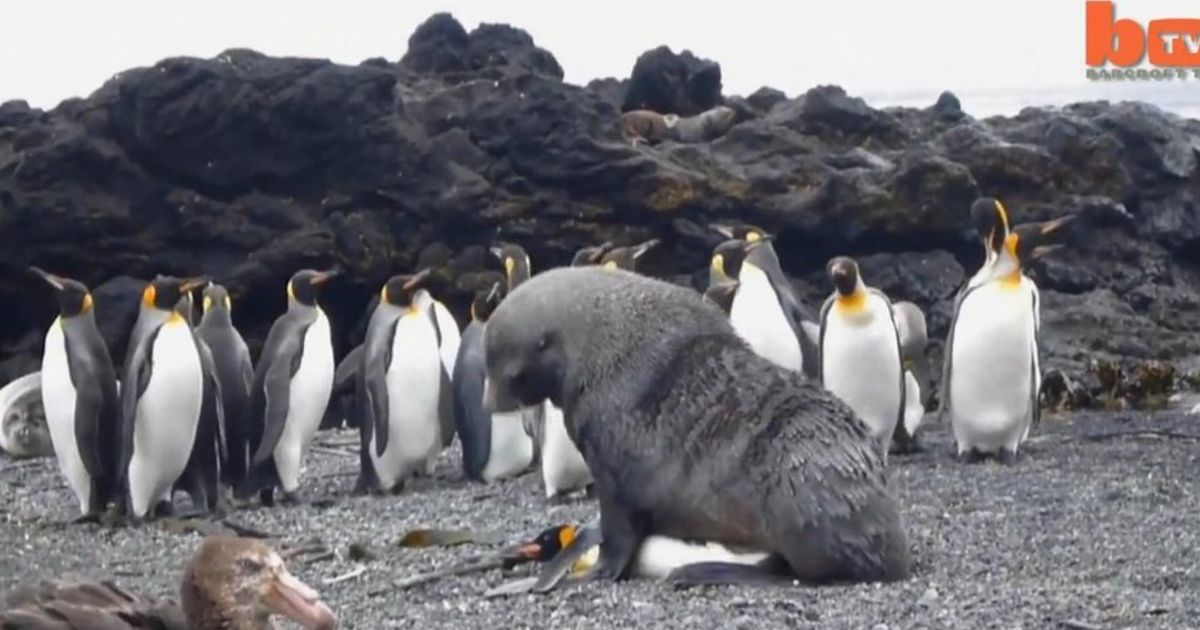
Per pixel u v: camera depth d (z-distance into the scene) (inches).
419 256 929.5
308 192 932.6
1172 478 561.6
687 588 378.0
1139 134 1020.5
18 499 623.2
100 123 920.9
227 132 914.7
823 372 601.3
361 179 928.3
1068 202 984.9
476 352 637.3
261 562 261.1
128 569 455.8
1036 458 622.5
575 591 380.2
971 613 352.2
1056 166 988.6
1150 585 390.3
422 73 1015.6
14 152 926.4
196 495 563.8
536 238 933.2
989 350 600.7
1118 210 985.5
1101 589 378.3
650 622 348.8
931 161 930.7
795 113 1006.4
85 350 547.5
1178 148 1026.1
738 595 368.2
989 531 457.7
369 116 923.4
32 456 758.5
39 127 927.7
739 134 977.5
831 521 376.8
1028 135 1024.9
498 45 1028.5
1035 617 349.1
